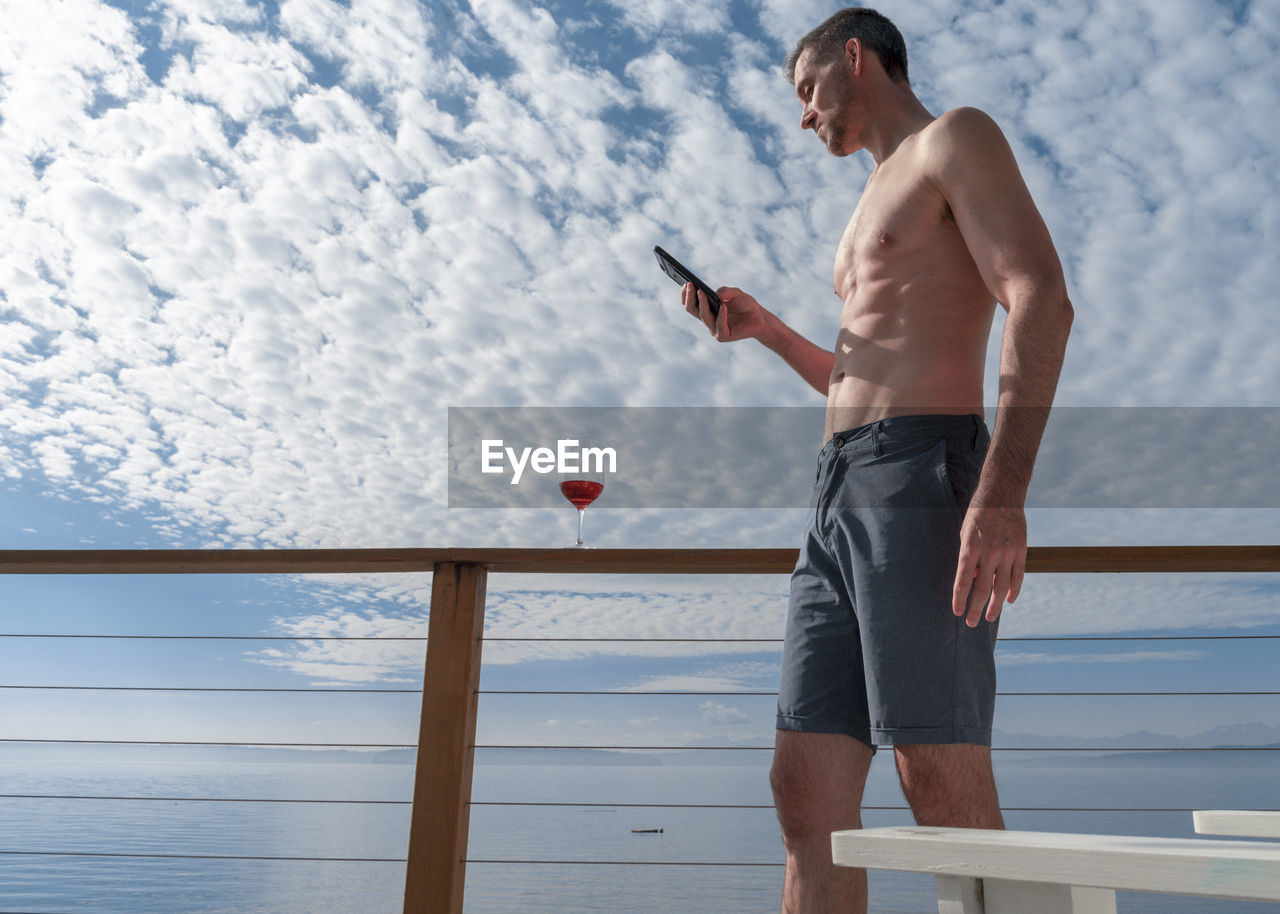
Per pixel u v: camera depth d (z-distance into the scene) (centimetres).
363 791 7206
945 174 113
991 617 97
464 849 135
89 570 157
